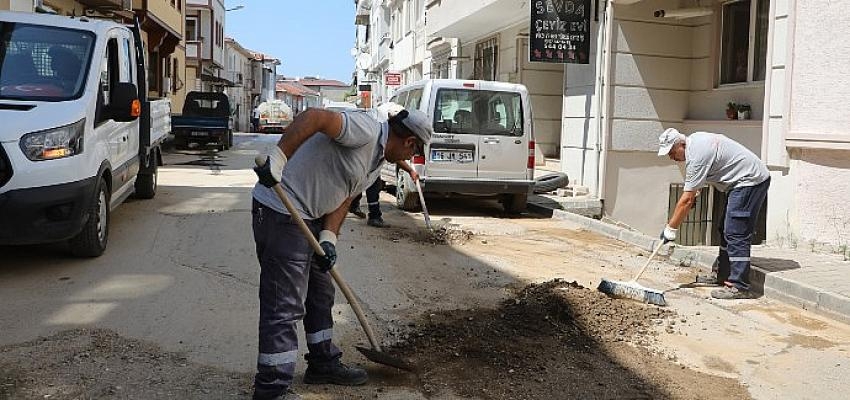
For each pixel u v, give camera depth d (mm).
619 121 12727
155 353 4781
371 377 4512
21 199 6098
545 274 7562
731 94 11961
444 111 11328
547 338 5352
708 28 12477
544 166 16172
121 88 7391
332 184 3902
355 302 4320
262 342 3850
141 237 8250
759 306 6586
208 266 7059
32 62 7184
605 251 9039
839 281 6766
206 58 43875
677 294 6922
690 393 4500
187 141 23391
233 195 11945
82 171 6555
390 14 37875
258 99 73875
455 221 10953
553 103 17656
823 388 4684
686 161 6652
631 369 4844
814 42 8609
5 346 4801
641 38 12695
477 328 5469
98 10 17172
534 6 12609
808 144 8648
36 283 6301
